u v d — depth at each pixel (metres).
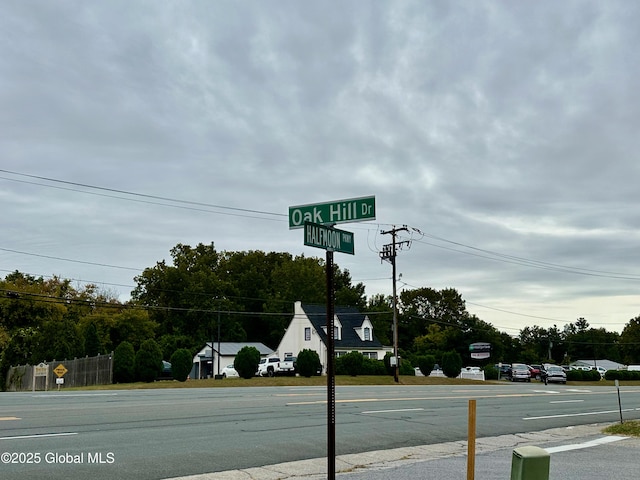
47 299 59.22
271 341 88.81
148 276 79.88
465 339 93.25
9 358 52.84
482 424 18.84
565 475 10.32
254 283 90.81
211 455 11.54
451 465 11.27
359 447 13.58
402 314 103.81
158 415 16.72
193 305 78.19
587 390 39.94
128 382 42.69
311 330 68.31
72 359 48.03
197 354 72.88
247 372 46.44
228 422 15.99
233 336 80.81
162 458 11.02
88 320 64.88
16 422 14.65
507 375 68.94
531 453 4.95
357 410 20.58
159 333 78.25
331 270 6.74
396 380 46.59
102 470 9.88
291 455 12.13
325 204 7.18
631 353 107.81
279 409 19.52
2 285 57.41
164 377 55.38
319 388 33.06
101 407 18.36
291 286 89.69
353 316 72.69
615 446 14.33
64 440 12.29
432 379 50.66
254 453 12.03
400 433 15.86
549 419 21.03
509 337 100.00
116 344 68.12
